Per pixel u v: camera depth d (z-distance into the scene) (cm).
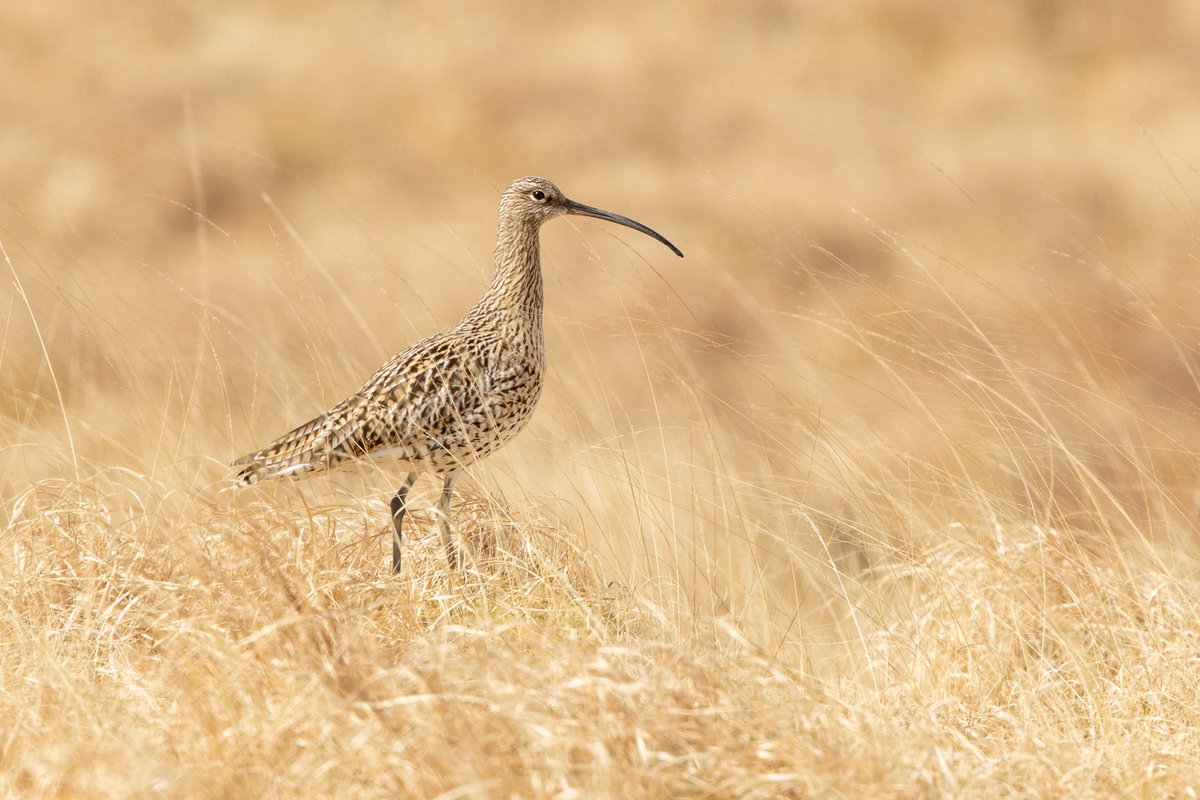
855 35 4322
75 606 988
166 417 1326
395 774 775
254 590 973
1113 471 1540
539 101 3841
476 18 4547
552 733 787
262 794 772
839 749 852
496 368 1202
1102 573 1160
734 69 4097
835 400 1630
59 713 856
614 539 1252
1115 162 3281
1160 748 948
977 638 1096
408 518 1179
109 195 3155
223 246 2975
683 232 2942
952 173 3234
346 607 991
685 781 799
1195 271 2634
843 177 3306
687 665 895
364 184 3378
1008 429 1321
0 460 1388
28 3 4391
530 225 1266
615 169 3475
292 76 3966
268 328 2259
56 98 3772
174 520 1108
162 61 4100
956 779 841
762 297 2612
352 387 1484
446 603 1037
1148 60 4181
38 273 2188
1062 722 984
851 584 1288
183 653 920
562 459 1426
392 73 4009
